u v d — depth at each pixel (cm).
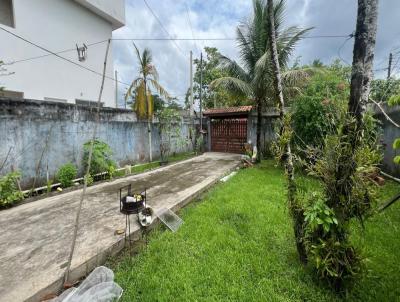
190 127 1148
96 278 190
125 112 759
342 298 187
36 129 488
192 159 929
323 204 193
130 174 635
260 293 190
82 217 339
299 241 224
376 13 171
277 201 410
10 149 440
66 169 509
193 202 433
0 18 685
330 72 738
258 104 856
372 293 190
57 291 201
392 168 534
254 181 560
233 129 1161
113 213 353
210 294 191
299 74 725
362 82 176
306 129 575
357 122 179
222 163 818
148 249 261
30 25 736
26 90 730
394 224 308
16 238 276
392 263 226
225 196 440
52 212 360
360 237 269
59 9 823
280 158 247
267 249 256
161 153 862
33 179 482
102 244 260
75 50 888
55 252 244
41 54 770
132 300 185
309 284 200
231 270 218
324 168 201
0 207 379
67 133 557
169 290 194
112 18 1014
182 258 239
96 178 588
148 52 822
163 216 336
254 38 804
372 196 188
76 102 898
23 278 204
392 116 534
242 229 304
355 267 188
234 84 818
